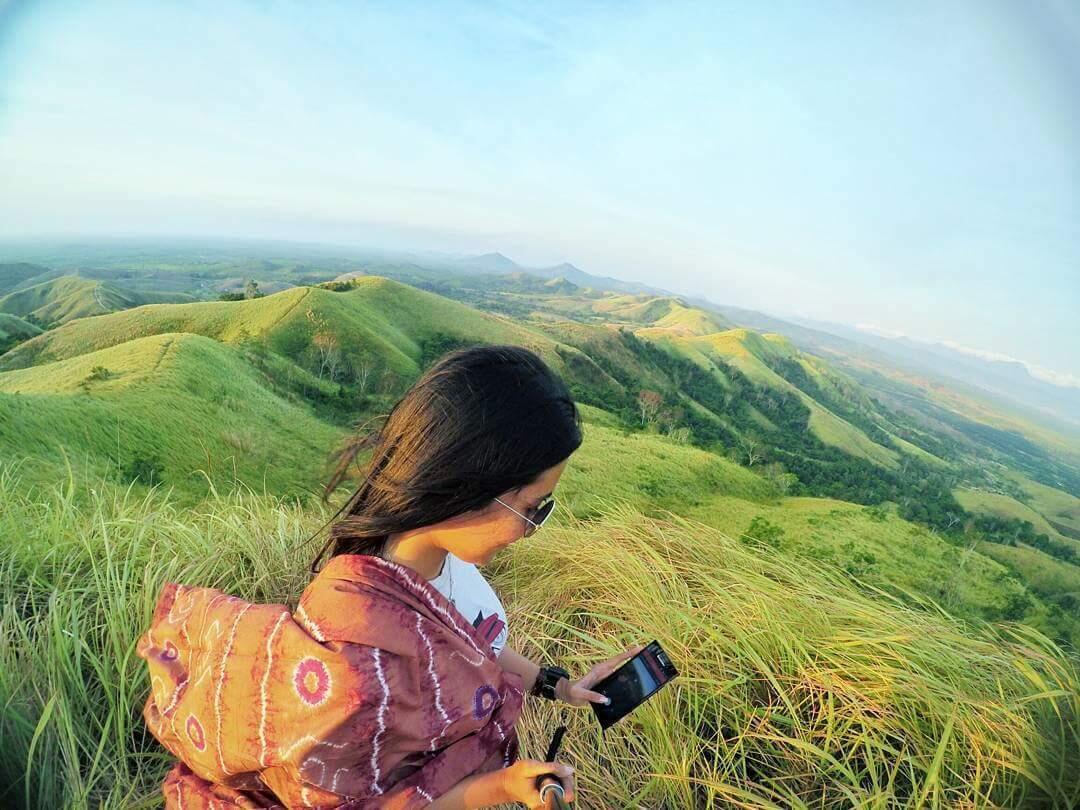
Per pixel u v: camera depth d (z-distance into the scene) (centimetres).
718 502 2153
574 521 330
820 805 174
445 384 80
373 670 76
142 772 168
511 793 83
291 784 80
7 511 267
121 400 1978
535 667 125
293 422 2534
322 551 95
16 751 154
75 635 180
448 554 103
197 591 98
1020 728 178
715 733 195
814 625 225
